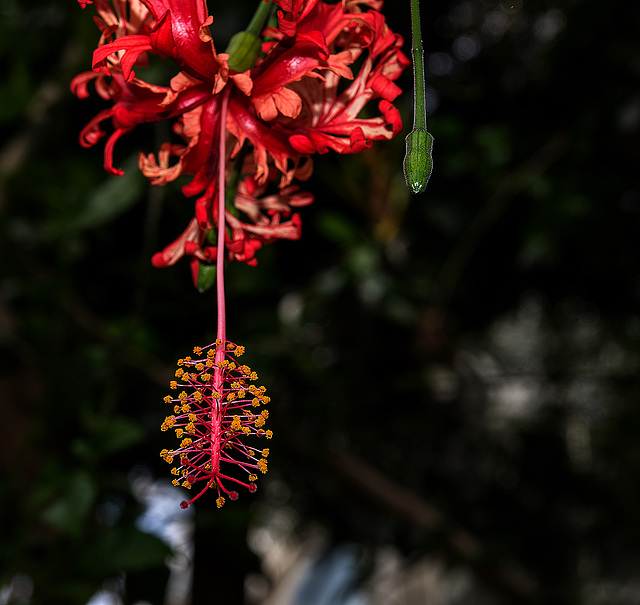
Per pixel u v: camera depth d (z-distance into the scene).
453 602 0.97
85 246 0.55
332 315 0.74
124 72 0.22
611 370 0.84
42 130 0.54
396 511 0.68
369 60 0.23
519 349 0.87
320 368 0.66
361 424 0.72
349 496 0.71
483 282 0.75
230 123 0.24
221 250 0.23
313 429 0.67
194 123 0.23
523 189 0.66
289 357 0.62
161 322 0.62
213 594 0.57
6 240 0.51
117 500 0.53
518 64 0.69
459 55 0.70
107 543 0.40
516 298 0.77
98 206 0.48
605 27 0.61
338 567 0.90
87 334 0.53
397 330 0.70
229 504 0.55
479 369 0.80
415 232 0.71
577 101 0.65
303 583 0.94
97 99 0.57
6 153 0.53
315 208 0.70
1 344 0.48
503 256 0.73
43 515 0.40
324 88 0.24
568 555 0.79
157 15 0.22
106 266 0.63
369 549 0.75
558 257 0.72
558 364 0.83
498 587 0.72
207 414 0.22
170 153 0.24
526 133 0.68
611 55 0.62
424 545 0.70
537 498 0.79
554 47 0.64
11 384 0.50
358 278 0.65
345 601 0.76
